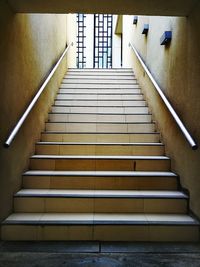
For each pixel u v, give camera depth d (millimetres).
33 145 3949
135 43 7207
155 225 2717
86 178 3369
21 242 2654
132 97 5793
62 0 2797
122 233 2717
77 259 2338
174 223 2721
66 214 2971
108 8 2951
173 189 3369
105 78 6910
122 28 11078
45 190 3270
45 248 2531
